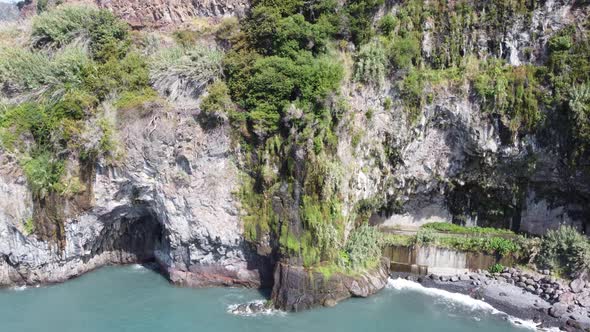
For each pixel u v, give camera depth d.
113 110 38.19
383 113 39.66
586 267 36.28
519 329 32.78
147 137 37.31
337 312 34.84
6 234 37.81
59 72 39.06
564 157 39.06
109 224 41.31
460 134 40.59
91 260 42.06
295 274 35.16
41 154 38.06
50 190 37.69
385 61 38.97
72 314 34.56
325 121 36.00
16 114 37.94
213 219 38.12
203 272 39.53
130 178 38.56
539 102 38.50
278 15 37.88
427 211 45.09
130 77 38.94
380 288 37.84
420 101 39.44
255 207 37.50
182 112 37.53
